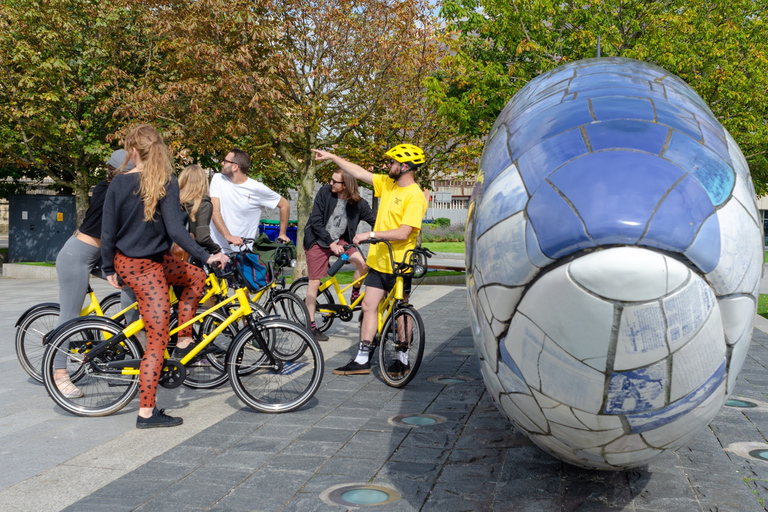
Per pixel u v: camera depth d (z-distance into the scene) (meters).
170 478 3.12
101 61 15.79
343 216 6.29
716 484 3.05
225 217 5.97
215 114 12.07
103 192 4.49
